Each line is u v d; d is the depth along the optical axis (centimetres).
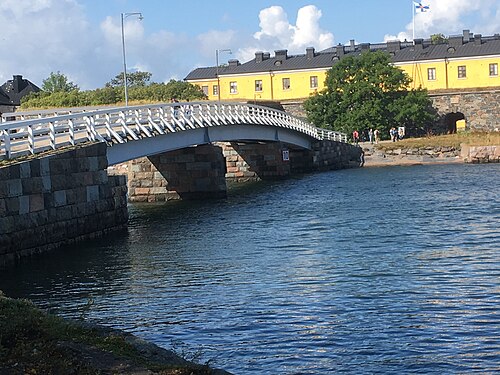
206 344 1570
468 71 10638
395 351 1477
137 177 5153
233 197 5150
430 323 1669
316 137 7800
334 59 11431
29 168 2798
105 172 3356
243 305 1917
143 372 1059
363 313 1781
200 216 4056
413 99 9781
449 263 2372
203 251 2850
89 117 3466
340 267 2388
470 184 5266
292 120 7262
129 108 3959
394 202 4319
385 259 2495
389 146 8700
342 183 5962
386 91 9719
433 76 10775
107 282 2322
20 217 2730
